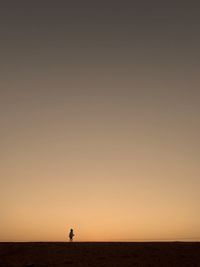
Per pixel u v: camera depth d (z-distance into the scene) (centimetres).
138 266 3512
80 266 3516
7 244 4712
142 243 4909
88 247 4475
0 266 3525
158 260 3741
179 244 4722
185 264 3575
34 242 4972
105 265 3550
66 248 4384
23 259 3803
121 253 4078
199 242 4984
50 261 3706
